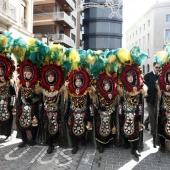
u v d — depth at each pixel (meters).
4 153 4.48
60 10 28.00
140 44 34.72
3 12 13.01
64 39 25.64
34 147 4.82
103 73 4.53
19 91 4.73
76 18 34.16
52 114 4.53
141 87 4.39
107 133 4.56
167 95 4.46
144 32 32.78
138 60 4.37
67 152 4.58
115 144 4.98
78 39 35.28
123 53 4.38
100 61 4.45
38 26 26.08
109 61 4.45
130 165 4.05
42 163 4.07
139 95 4.42
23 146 4.82
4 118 4.89
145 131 6.35
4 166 3.92
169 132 4.43
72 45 29.06
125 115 4.45
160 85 4.53
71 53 4.45
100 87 4.52
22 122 4.67
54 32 25.92
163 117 4.57
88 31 40.44
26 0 16.98
